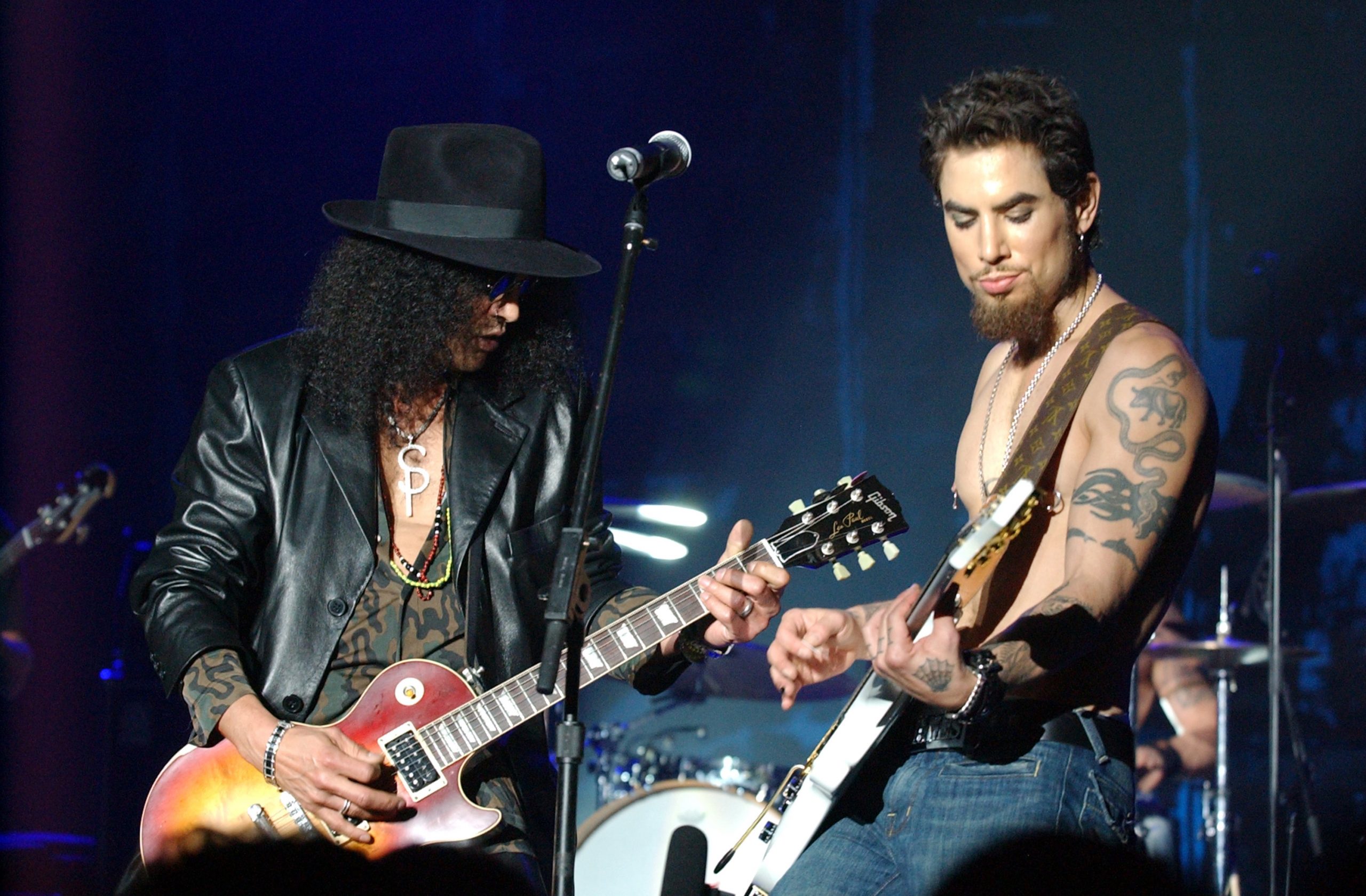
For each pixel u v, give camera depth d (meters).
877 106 29.62
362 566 11.05
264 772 10.41
